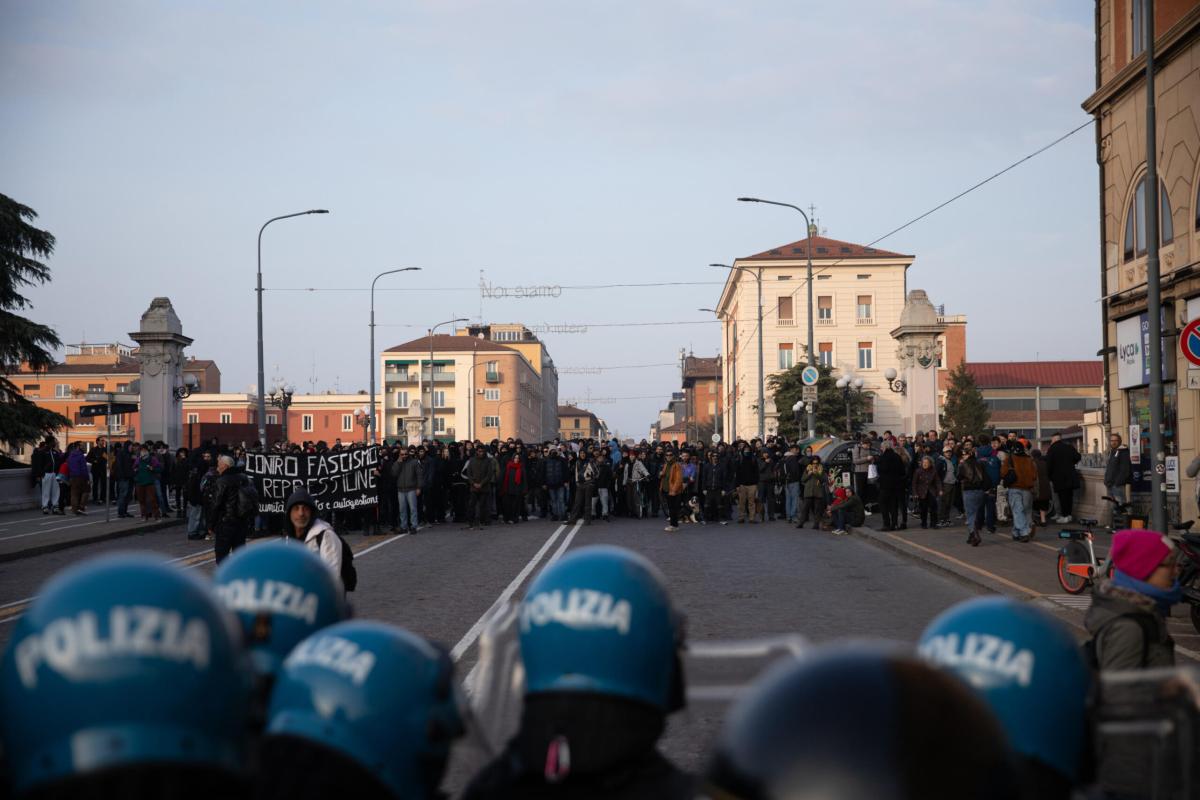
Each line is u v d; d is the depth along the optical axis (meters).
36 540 21.50
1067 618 11.45
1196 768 2.86
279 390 43.81
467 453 27.94
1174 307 19.78
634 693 2.45
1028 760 2.28
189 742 1.62
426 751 2.28
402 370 124.81
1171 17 20.31
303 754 2.16
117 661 1.60
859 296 78.25
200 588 1.77
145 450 29.34
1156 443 14.41
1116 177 22.42
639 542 21.56
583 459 27.16
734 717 1.37
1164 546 4.63
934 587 14.19
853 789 1.21
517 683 3.21
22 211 40.94
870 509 28.27
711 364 134.88
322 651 2.30
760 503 28.16
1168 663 4.55
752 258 78.94
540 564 17.38
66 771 1.55
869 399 76.81
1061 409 104.31
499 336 160.00
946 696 1.32
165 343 38.47
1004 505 23.94
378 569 16.89
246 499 13.92
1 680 1.64
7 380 39.94
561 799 2.40
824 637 10.31
